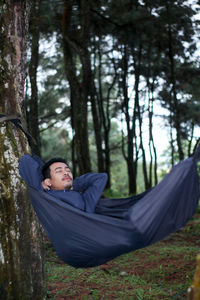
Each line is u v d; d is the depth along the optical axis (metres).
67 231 2.79
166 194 2.65
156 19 10.05
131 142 11.20
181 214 2.74
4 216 3.19
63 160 3.23
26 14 3.53
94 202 3.11
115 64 11.86
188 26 9.97
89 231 2.74
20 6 3.44
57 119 13.36
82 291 4.07
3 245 3.16
